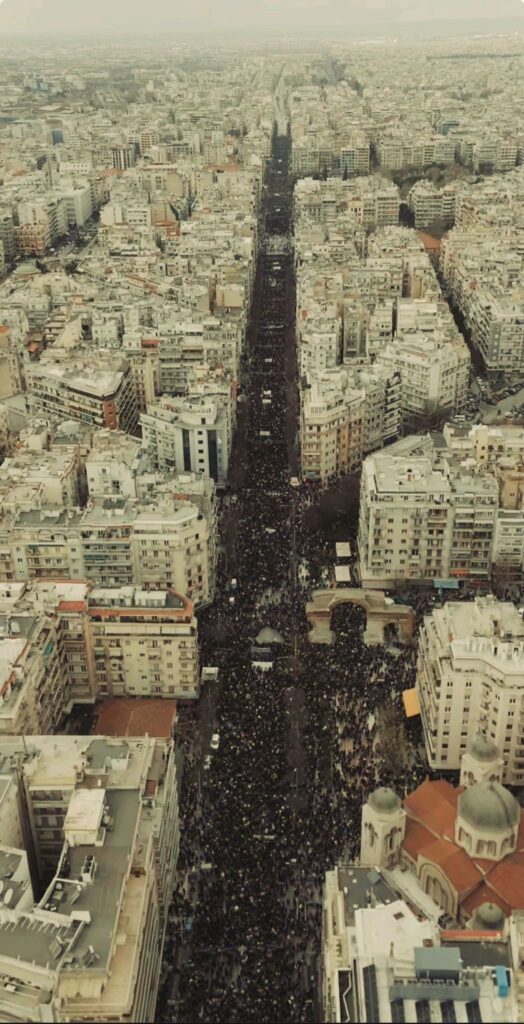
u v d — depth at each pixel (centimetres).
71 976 18362
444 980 17650
